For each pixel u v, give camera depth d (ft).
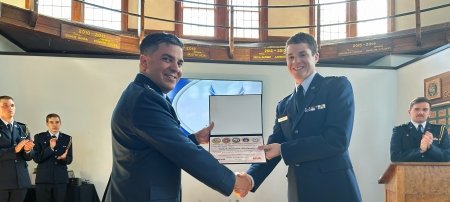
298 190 6.67
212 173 5.50
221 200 19.95
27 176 15.06
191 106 20.03
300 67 7.02
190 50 23.62
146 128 5.43
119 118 5.67
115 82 19.85
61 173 16.99
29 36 21.85
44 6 26.11
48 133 17.30
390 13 27.99
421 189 8.35
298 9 29.89
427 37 23.34
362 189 20.92
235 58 24.08
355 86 21.45
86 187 18.37
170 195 5.64
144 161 5.55
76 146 19.38
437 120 18.62
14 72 19.24
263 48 24.31
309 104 6.88
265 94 20.77
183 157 5.41
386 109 21.53
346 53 24.76
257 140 7.01
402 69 21.33
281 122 7.41
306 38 7.05
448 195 8.30
